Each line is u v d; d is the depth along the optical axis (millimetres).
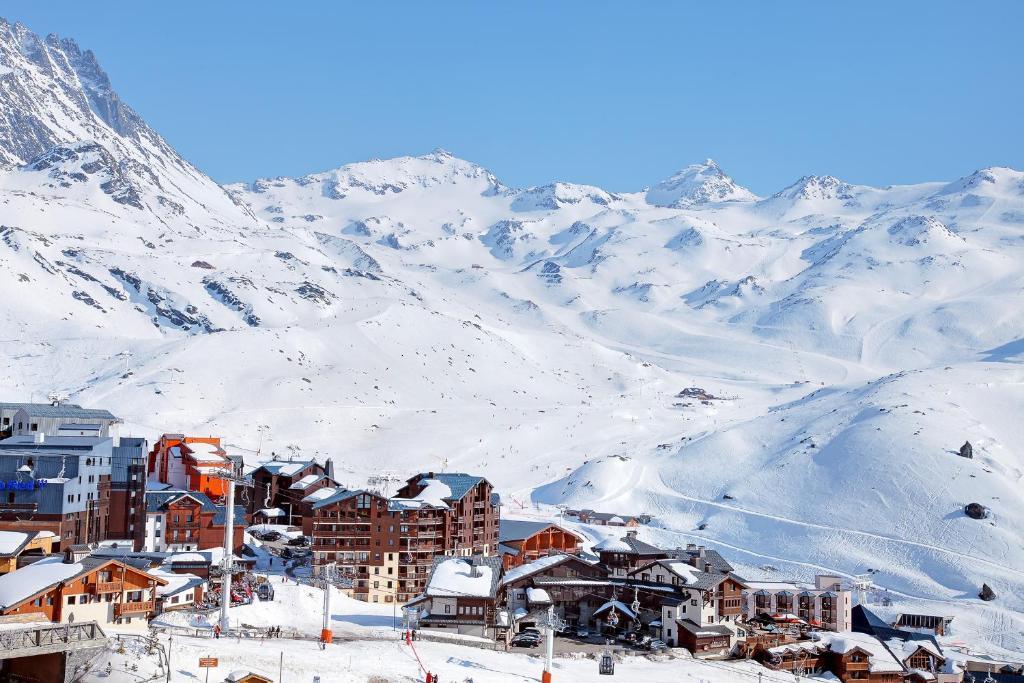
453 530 194375
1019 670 184375
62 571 123750
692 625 160750
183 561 163125
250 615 149375
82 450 176750
